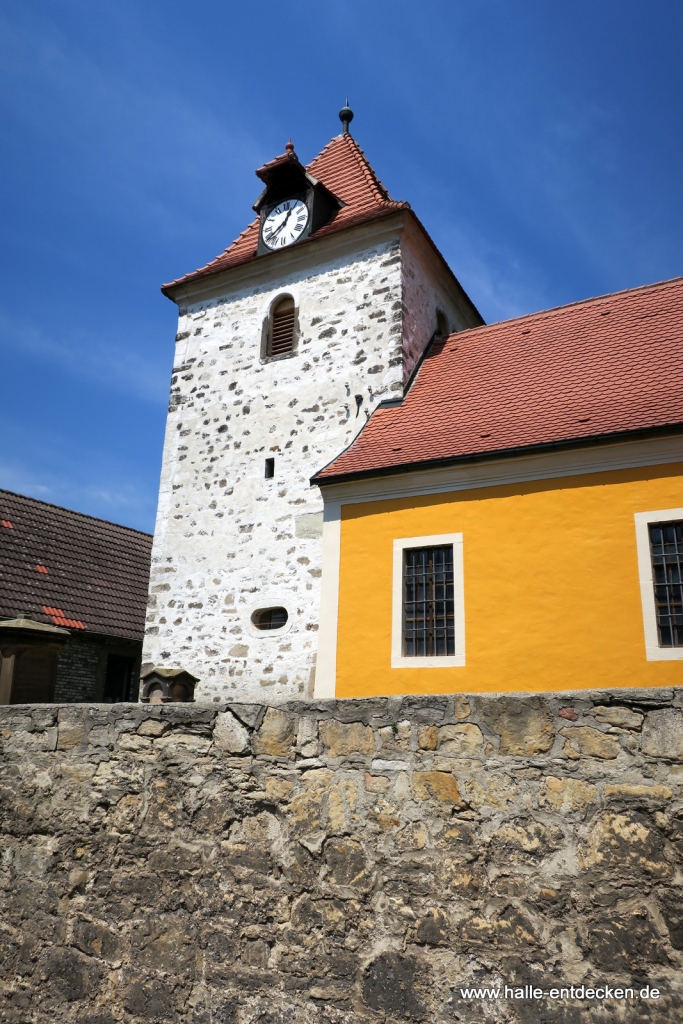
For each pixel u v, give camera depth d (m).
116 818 5.15
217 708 4.97
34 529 21.81
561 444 10.40
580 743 3.96
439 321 16.30
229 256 17.28
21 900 5.37
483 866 3.99
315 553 13.48
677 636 9.41
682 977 3.50
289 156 15.66
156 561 15.12
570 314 13.95
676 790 3.71
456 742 4.22
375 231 14.82
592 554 10.06
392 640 11.04
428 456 11.50
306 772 4.57
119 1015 4.77
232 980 4.48
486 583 10.64
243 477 14.81
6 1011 5.18
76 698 19.06
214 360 16.12
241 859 4.63
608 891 3.72
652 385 10.98
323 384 14.57
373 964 4.12
